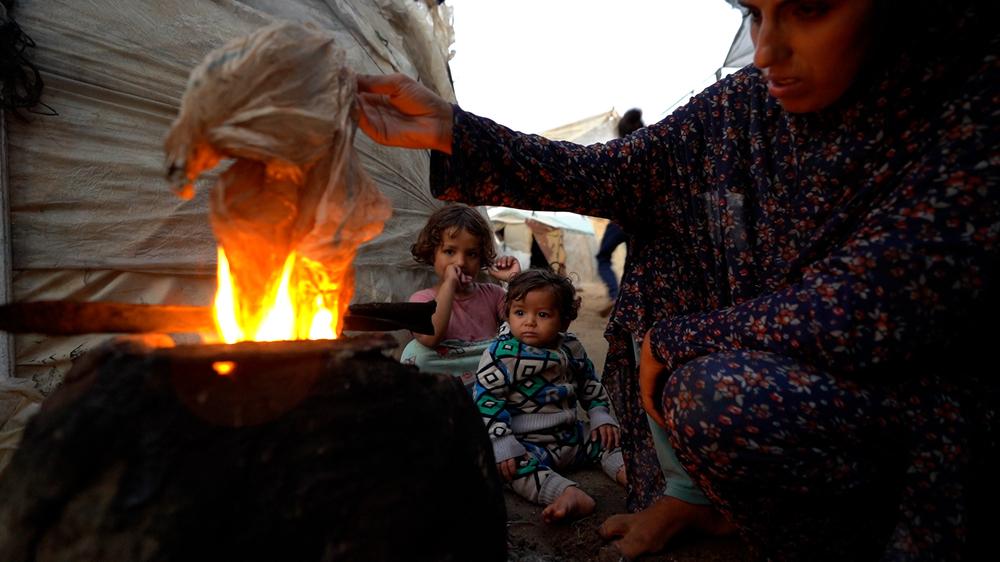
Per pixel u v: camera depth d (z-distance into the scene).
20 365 2.04
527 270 2.26
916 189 1.01
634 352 1.68
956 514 0.99
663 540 1.53
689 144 1.49
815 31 1.02
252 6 2.85
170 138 0.83
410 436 0.89
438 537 0.91
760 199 1.35
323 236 0.95
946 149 0.99
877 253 0.99
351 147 0.98
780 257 1.29
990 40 1.01
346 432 0.83
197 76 0.84
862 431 1.04
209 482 0.75
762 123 1.36
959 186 0.96
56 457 0.71
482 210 5.59
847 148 1.15
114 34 2.26
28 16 2.12
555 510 1.73
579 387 2.40
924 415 1.03
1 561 0.72
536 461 1.96
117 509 0.72
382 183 3.43
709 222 1.45
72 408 0.73
